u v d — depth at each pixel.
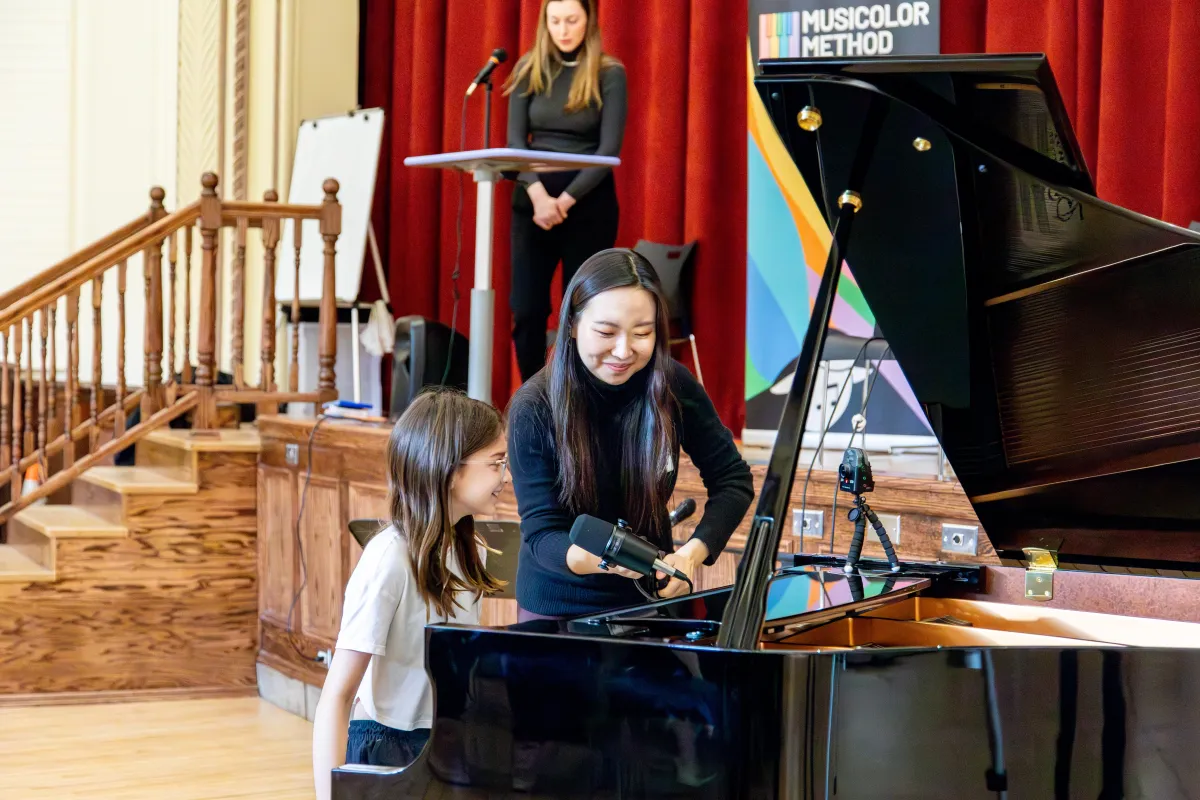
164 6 7.23
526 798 1.63
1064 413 2.17
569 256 4.75
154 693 5.12
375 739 2.01
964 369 2.21
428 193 6.77
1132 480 2.17
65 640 5.04
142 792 3.88
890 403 4.49
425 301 6.78
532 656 1.64
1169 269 1.92
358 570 2.02
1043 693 1.71
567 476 2.07
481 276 4.07
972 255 2.03
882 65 1.72
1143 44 4.16
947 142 1.86
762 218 4.98
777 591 2.18
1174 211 3.99
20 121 7.54
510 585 2.64
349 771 1.74
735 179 5.41
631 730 1.59
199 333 5.58
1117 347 2.06
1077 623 2.22
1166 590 2.17
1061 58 4.38
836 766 1.57
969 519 2.93
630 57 5.80
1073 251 1.97
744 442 4.98
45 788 3.91
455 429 1.99
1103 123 4.23
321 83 7.11
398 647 2.01
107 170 7.42
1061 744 1.71
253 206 5.61
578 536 1.87
